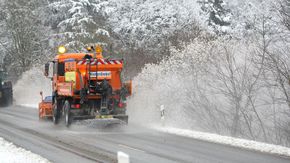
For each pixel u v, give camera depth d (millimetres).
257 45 24406
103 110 23922
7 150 17016
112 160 15031
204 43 29344
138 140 19688
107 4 56156
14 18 56969
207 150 16953
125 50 44875
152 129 23859
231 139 19500
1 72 41344
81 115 24078
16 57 57844
